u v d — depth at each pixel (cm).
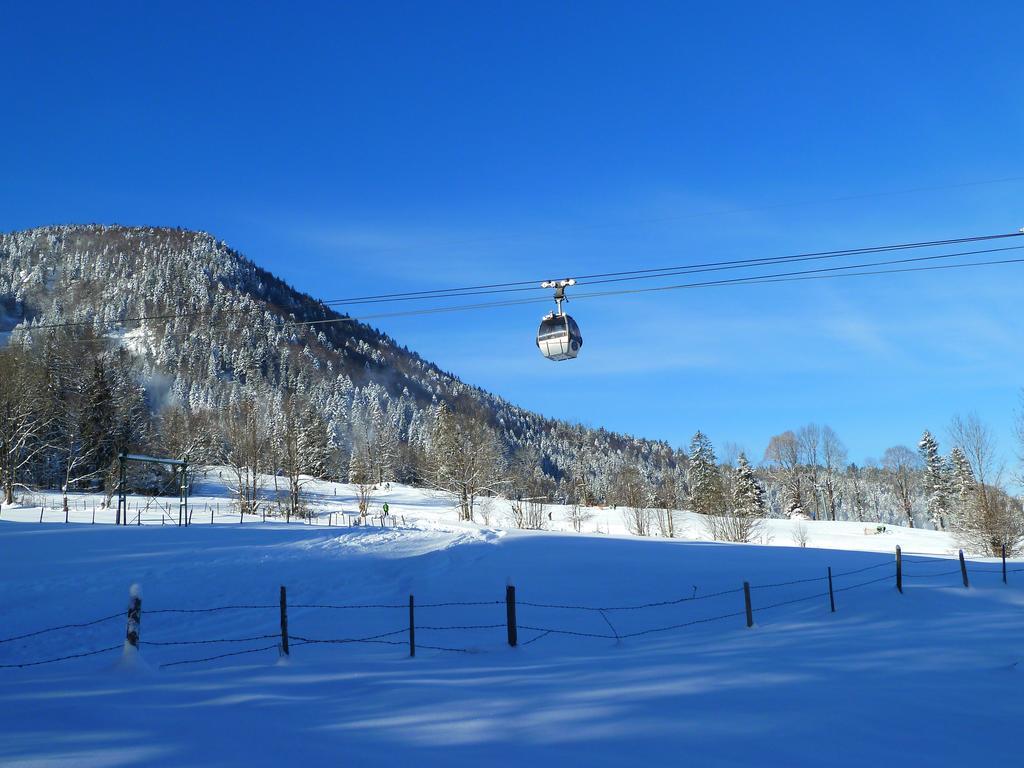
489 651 1230
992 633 1371
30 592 1969
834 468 8850
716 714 776
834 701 843
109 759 592
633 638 1498
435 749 641
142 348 19425
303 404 10331
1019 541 4547
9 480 5575
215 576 2286
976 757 646
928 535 6178
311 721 733
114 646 1491
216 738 659
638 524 6181
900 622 1511
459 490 6938
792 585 2033
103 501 5822
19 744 632
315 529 3775
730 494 6881
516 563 2516
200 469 8150
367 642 1452
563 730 709
